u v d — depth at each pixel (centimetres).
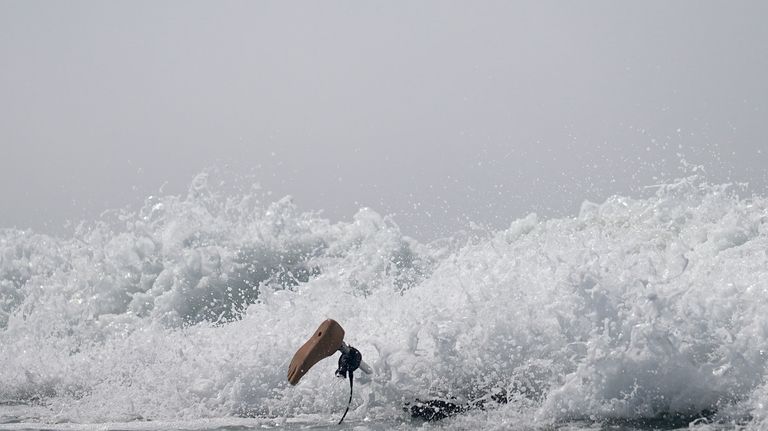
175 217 4200
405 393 2194
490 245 3023
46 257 4188
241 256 4088
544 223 3619
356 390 2228
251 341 2488
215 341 2594
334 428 2050
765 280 2277
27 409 2409
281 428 2078
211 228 4184
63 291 4016
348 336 2495
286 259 4106
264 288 2977
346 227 4181
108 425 2170
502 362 2214
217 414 2259
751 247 2753
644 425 1958
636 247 2914
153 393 2408
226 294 3978
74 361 2792
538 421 2027
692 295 2169
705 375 2030
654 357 2059
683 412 2027
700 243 3003
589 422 2006
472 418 2067
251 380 2320
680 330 2098
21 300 4078
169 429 2111
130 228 4184
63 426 2181
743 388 2012
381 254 3953
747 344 2053
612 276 2225
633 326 2108
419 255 3981
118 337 3444
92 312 3919
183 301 3934
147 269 4041
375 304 2722
